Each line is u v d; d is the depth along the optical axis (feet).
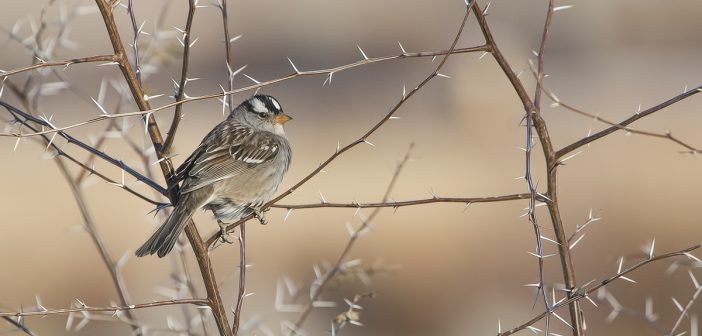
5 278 48.42
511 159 64.28
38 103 26.11
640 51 102.06
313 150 67.82
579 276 48.73
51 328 45.44
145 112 16.98
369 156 65.51
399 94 87.30
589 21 103.14
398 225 54.19
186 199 23.02
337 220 54.85
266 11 115.75
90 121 17.04
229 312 40.40
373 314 47.44
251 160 25.64
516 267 50.83
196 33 111.24
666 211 53.98
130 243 50.47
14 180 59.36
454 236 53.36
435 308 48.29
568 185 58.18
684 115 73.05
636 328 44.24
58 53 26.40
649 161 61.72
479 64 70.38
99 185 57.21
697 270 46.65
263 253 51.19
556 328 44.24
